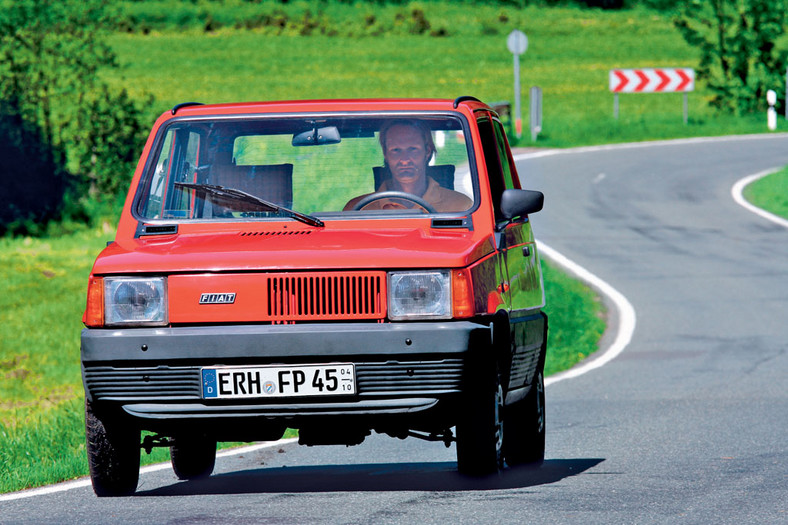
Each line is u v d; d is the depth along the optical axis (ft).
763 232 254.88
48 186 279.69
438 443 96.84
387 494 69.36
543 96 595.88
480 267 67.92
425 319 65.26
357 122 75.56
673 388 130.62
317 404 64.75
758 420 106.11
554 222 267.59
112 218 278.67
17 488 79.46
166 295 66.03
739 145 406.82
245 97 557.33
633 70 477.77
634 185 319.06
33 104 287.28
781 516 62.95
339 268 65.36
